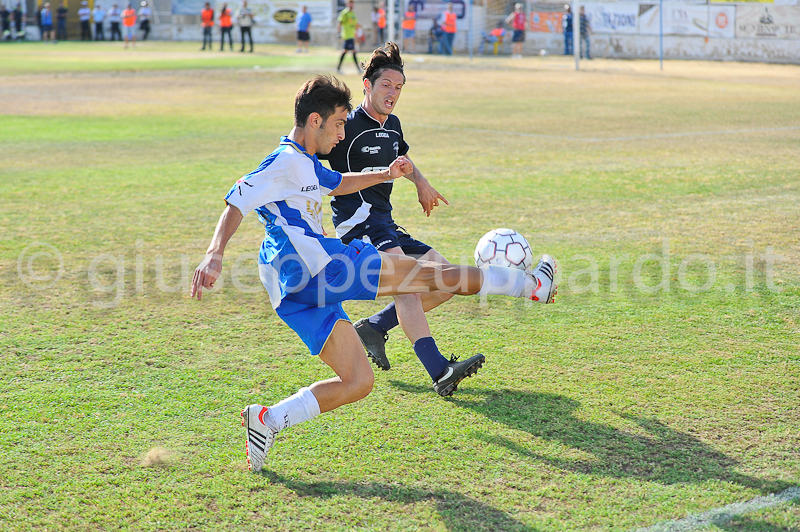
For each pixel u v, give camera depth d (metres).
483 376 4.35
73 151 12.71
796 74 29.11
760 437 3.59
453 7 40.12
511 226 7.80
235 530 2.94
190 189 9.73
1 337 4.96
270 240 3.44
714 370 4.37
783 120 16.50
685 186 9.77
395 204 8.95
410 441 3.61
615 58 37.94
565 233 7.52
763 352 4.63
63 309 5.52
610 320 5.24
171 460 3.45
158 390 4.19
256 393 4.15
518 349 4.75
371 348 4.38
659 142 13.65
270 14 46.78
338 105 3.37
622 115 17.72
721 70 30.97
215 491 3.21
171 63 32.50
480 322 5.25
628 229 7.65
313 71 28.97
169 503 3.12
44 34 49.22
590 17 38.41
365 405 4.01
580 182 10.10
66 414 3.90
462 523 2.96
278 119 16.95
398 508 3.07
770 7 33.62
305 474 3.34
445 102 20.55
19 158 12.00
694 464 3.37
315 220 3.45
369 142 4.46
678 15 36.19
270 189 3.31
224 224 3.25
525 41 40.62
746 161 11.55
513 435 3.66
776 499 3.08
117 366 4.52
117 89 23.42
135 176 10.59
